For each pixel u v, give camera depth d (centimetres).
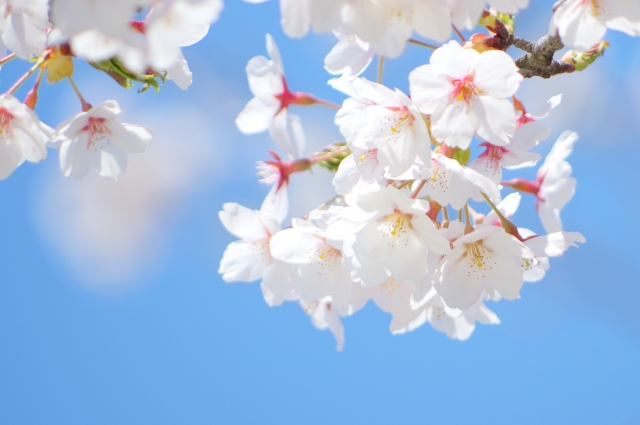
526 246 87
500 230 87
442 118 86
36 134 87
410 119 87
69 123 87
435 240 87
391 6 83
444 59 86
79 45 81
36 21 85
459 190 87
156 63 81
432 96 86
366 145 87
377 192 87
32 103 87
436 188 87
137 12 81
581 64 90
